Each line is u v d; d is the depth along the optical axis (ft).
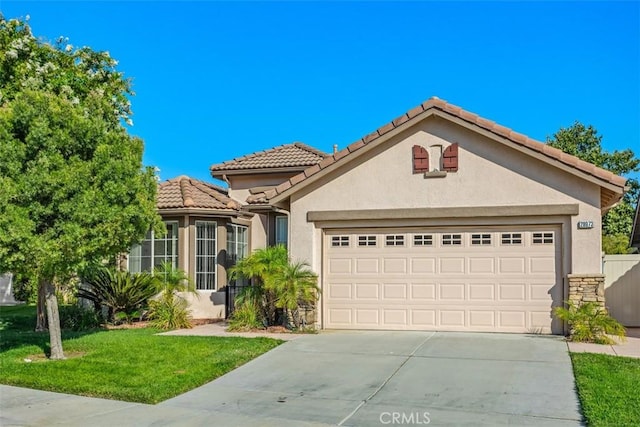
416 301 47.80
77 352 39.60
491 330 46.09
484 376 32.17
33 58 51.52
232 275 53.47
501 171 45.78
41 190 34.06
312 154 70.38
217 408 27.55
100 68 56.49
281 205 52.44
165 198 61.11
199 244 61.21
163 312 53.01
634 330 50.06
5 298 91.04
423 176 47.39
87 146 36.70
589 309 41.83
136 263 60.95
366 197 48.55
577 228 44.04
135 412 26.84
